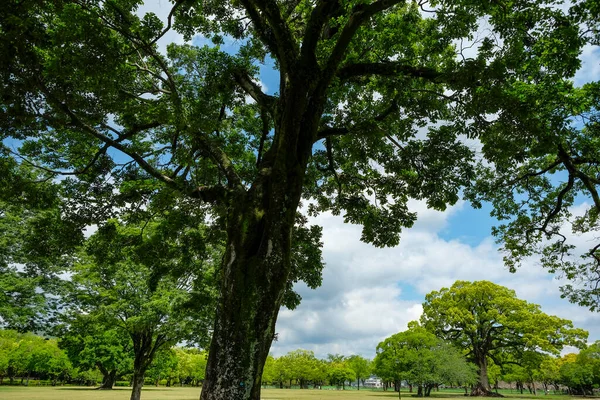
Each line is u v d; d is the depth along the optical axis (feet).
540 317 144.56
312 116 22.82
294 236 42.50
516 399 134.92
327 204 45.83
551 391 271.49
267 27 26.50
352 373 286.46
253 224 21.07
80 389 146.41
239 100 33.96
